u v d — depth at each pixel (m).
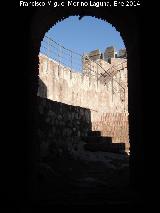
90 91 19.22
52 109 10.62
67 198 5.82
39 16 6.29
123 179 8.38
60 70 16.67
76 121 12.59
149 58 5.86
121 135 13.55
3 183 5.35
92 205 5.15
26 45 5.82
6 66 5.63
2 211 4.95
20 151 5.67
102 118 14.42
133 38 6.86
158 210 4.97
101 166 10.62
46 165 8.88
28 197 5.82
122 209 5.04
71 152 11.55
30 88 6.29
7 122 5.55
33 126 6.63
